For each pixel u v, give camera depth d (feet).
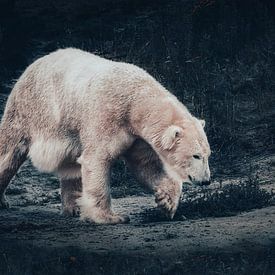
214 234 40.06
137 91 44.86
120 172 59.47
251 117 67.26
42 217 48.93
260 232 39.93
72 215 48.91
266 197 47.44
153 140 44.29
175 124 44.11
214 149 62.85
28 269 35.58
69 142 47.34
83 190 45.60
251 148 62.39
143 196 55.11
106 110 44.75
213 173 58.65
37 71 49.11
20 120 50.08
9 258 36.86
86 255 37.40
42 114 48.42
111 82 45.14
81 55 48.11
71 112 46.50
